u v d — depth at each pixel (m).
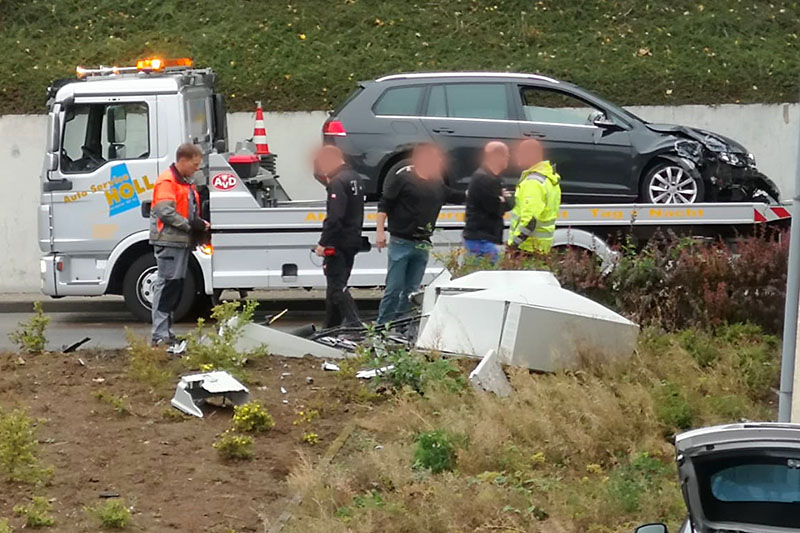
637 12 24.22
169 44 23.31
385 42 23.34
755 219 15.04
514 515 7.20
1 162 20.81
